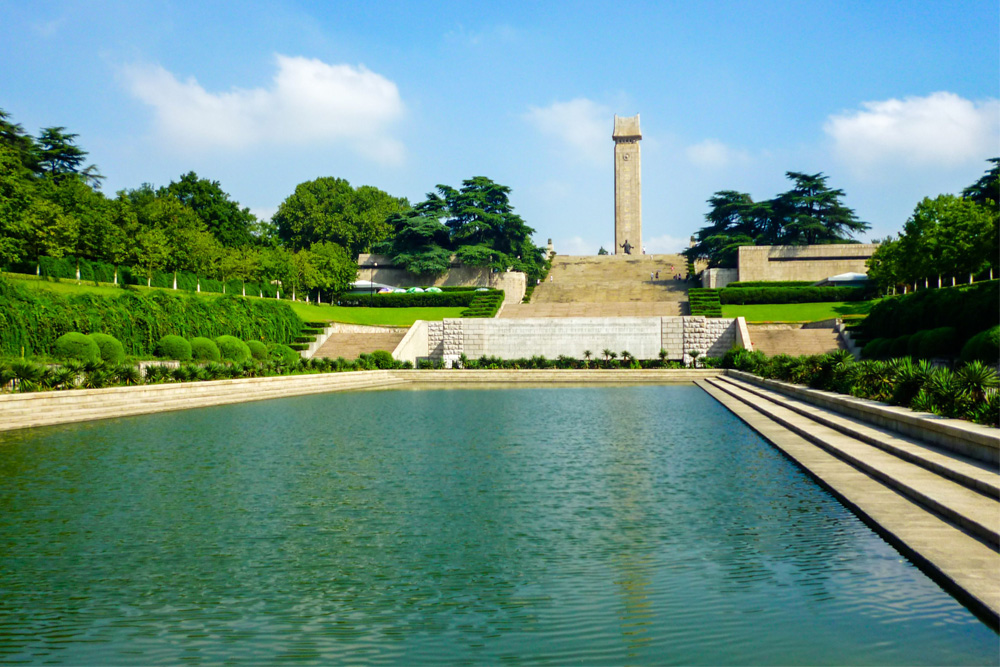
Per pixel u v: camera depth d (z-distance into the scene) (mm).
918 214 62906
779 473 15500
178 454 18219
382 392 41188
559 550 10250
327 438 21109
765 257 87562
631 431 22438
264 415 28047
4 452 18609
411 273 94062
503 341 59656
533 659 6949
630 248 122125
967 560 8727
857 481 13742
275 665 6914
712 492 13695
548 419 25875
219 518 12016
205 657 7074
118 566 9688
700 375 51406
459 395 38031
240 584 9016
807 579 8891
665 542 10555
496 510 12484
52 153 79875
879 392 23703
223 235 88938
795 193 96312
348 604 8375
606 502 12992
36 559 9977
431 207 97438
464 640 7402
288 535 11062
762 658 6859
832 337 55094
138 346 44125
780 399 29484
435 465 16641
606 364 56438
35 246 50062
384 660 6984
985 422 15656
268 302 58562
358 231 115562
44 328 37750
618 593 8609
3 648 7293
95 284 52125
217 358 46125
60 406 25625
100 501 13188
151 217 73250
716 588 8703
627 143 123750
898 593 8273
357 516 12117
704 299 69125
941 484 12469
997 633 7223
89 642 7438
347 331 64125
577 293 88750
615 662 6855
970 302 39781
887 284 70125
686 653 7008
